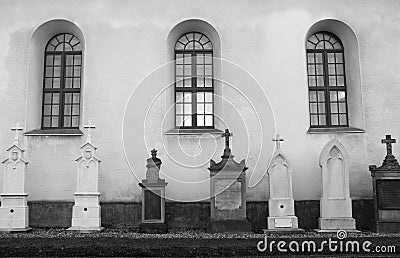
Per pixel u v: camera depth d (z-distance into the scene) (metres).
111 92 14.20
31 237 11.05
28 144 13.99
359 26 14.59
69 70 15.04
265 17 14.58
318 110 14.91
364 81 14.34
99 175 13.83
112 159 13.90
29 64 14.37
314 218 13.62
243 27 14.52
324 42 15.17
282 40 14.47
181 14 14.57
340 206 12.66
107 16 14.55
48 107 14.90
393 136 14.14
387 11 14.70
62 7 14.57
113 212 13.62
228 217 12.41
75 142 14.02
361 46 14.51
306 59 14.59
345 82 15.05
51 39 15.20
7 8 14.58
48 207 13.66
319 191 13.77
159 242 10.14
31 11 14.56
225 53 14.36
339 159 12.86
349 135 14.09
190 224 13.54
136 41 14.44
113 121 14.06
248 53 14.38
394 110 14.27
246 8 14.61
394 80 14.39
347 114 14.89
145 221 12.51
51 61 15.10
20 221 12.55
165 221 13.15
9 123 14.07
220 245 9.87
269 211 12.51
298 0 14.66
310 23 14.57
